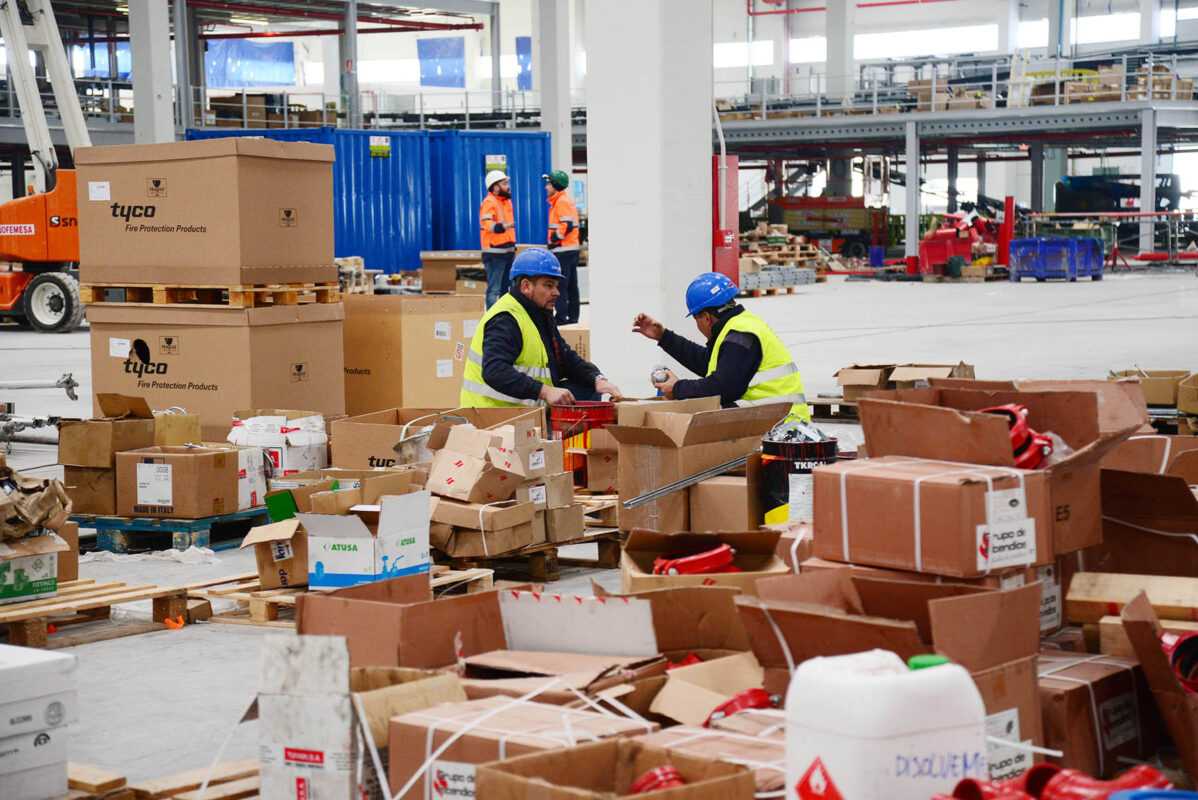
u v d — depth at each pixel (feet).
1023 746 10.16
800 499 24.30
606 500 25.21
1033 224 129.08
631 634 12.67
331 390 31.81
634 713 11.14
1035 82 119.34
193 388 30.32
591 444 25.82
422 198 91.71
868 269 128.67
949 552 12.48
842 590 12.45
